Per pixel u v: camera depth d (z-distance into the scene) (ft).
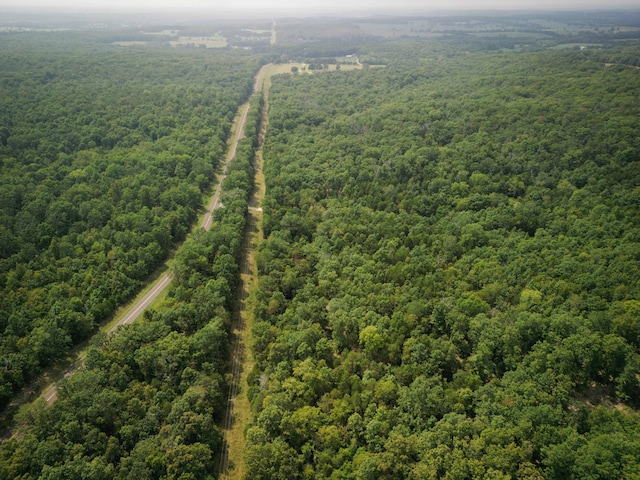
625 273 390.63
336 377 329.11
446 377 331.57
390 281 427.74
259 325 386.32
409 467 254.68
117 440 287.07
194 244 495.41
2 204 532.73
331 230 526.98
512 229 502.79
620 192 523.29
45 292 426.10
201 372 342.03
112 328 425.28
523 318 345.51
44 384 363.56
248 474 273.33
